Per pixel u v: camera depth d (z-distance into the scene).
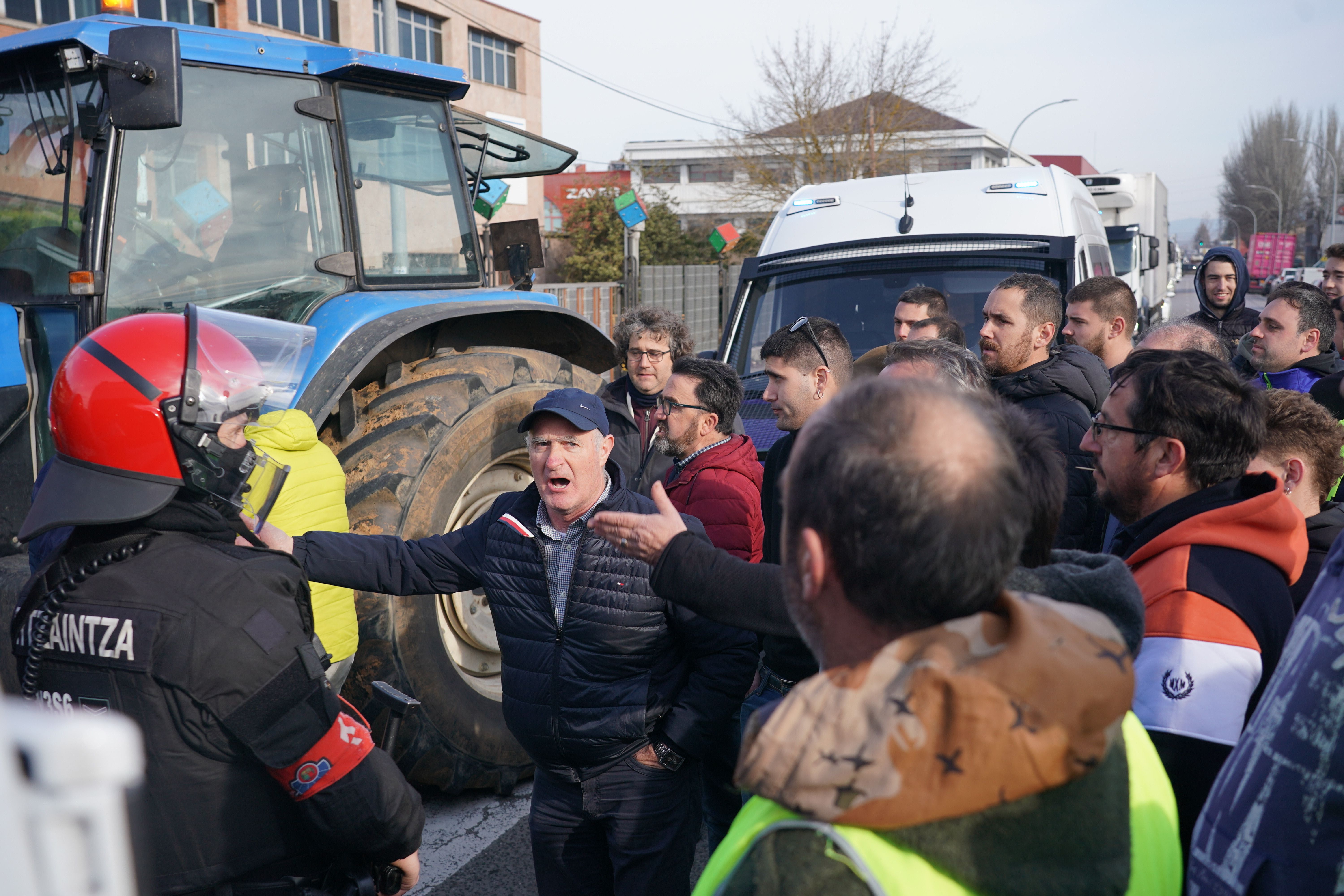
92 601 1.45
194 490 1.51
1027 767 0.81
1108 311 4.06
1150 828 1.02
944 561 0.87
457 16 24.83
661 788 2.21
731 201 27.52
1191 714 1.45
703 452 2.88
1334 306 4.78
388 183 3.79
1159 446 1.84
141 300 3.03
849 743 0.82
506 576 2.23
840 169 24.47
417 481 3.21
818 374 2.72
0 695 0.47
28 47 2.96
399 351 3.59
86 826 0.54
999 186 5.67
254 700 1.43
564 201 26.70
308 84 3.48
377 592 2.28
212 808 1.45
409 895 2.92
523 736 2.24
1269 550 1.59
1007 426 1.42
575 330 4.43
